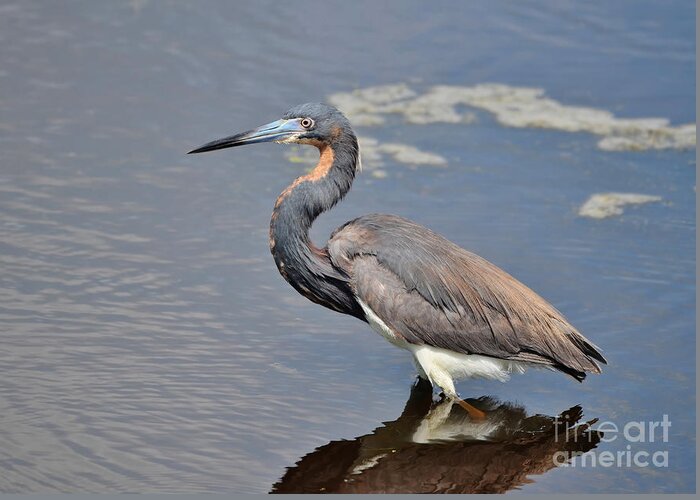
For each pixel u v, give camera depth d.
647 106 21.12
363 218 13.05
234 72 21.09
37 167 17.39
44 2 23.17
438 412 12.48
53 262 14.79
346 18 23.91
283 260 13.09
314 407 12.20
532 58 22.73
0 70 20.28
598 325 14.12
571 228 16.69
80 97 19.73
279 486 10.72
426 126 20.06
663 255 15.98
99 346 13.02
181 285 14.53
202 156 18.27
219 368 12.79
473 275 12.74
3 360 12.55
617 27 24.05
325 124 12.90
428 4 24.78
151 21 22.77
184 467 10.91
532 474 11.24
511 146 19.48
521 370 13.01
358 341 13.77
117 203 16.53
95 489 10.45
